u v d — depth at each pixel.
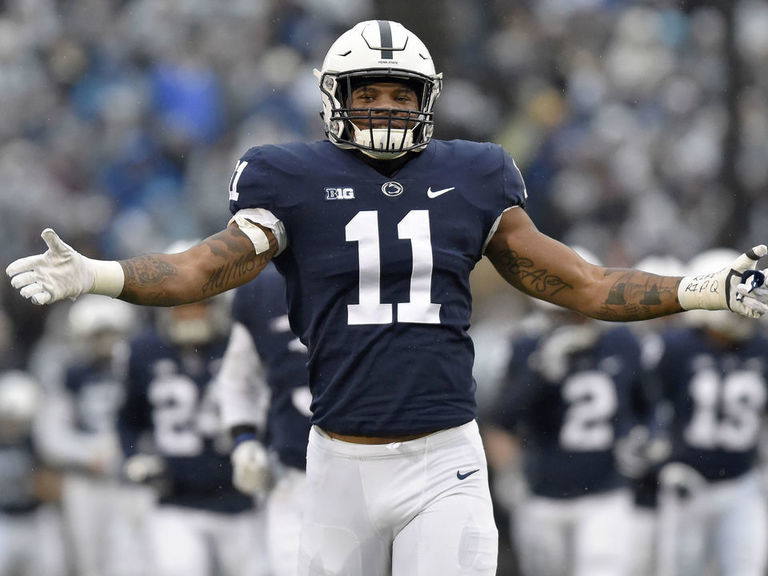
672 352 30.89
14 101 52.41
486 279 38.12
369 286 14.32
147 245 49.47
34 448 35.56
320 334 14.45
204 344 27.94
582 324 29.78
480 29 55.97
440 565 14.21
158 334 28.23
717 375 30.66
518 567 34.31
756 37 57.50
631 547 32.16
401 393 14.23
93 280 13.34
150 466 27.33
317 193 14.43
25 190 49.09
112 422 35.03
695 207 52.97
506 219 14.84
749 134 54.41
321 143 14.90
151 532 29.22
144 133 51.62
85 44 54.56
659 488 31.86
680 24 58.94
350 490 14.48
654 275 14.64
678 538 31.17
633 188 52.84
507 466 32.16
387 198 14.47
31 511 35.50
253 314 22.05
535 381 29.62
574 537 30.11
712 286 14.06
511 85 54.97
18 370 44.16
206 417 27.56
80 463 35.53
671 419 31.23
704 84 56.66
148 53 54.12
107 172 50.88
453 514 14.29
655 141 54.50
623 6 59.09
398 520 14.44
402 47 14.77
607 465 29.67
